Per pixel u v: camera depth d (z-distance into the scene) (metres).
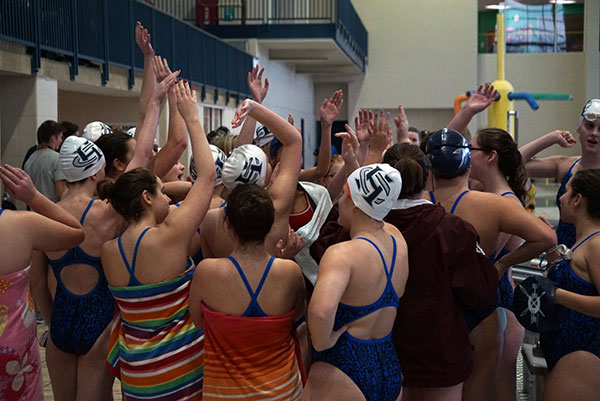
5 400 2.69
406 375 2.80
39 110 8.72
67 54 9.37
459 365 2.79
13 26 8.04
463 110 3.94
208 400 2.63
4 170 2.71
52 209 2.83
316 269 2.96
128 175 2.84
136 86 11.99
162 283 2.77
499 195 3.17
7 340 2.66
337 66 24.44
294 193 2.99
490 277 2.83
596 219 2.88
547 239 3.00
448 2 27.20
